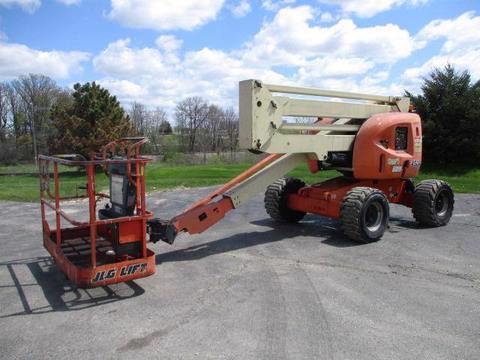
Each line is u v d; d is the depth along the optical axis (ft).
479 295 17.51
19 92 168.66
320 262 21.86
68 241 21.26
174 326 14.79
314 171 27.84
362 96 28.19
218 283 18.89
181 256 23.03
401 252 23.62
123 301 16.99
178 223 21.27
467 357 12.78
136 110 147.23
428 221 29.27
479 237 26.89
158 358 12.75
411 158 28.43
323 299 17.04
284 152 23.95
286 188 30.25
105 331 14.48
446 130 65.57
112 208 19.89
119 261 18.38
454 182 55.57
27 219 33.55
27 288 18.49
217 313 15.79
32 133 142.20
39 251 24.38
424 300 16.97
